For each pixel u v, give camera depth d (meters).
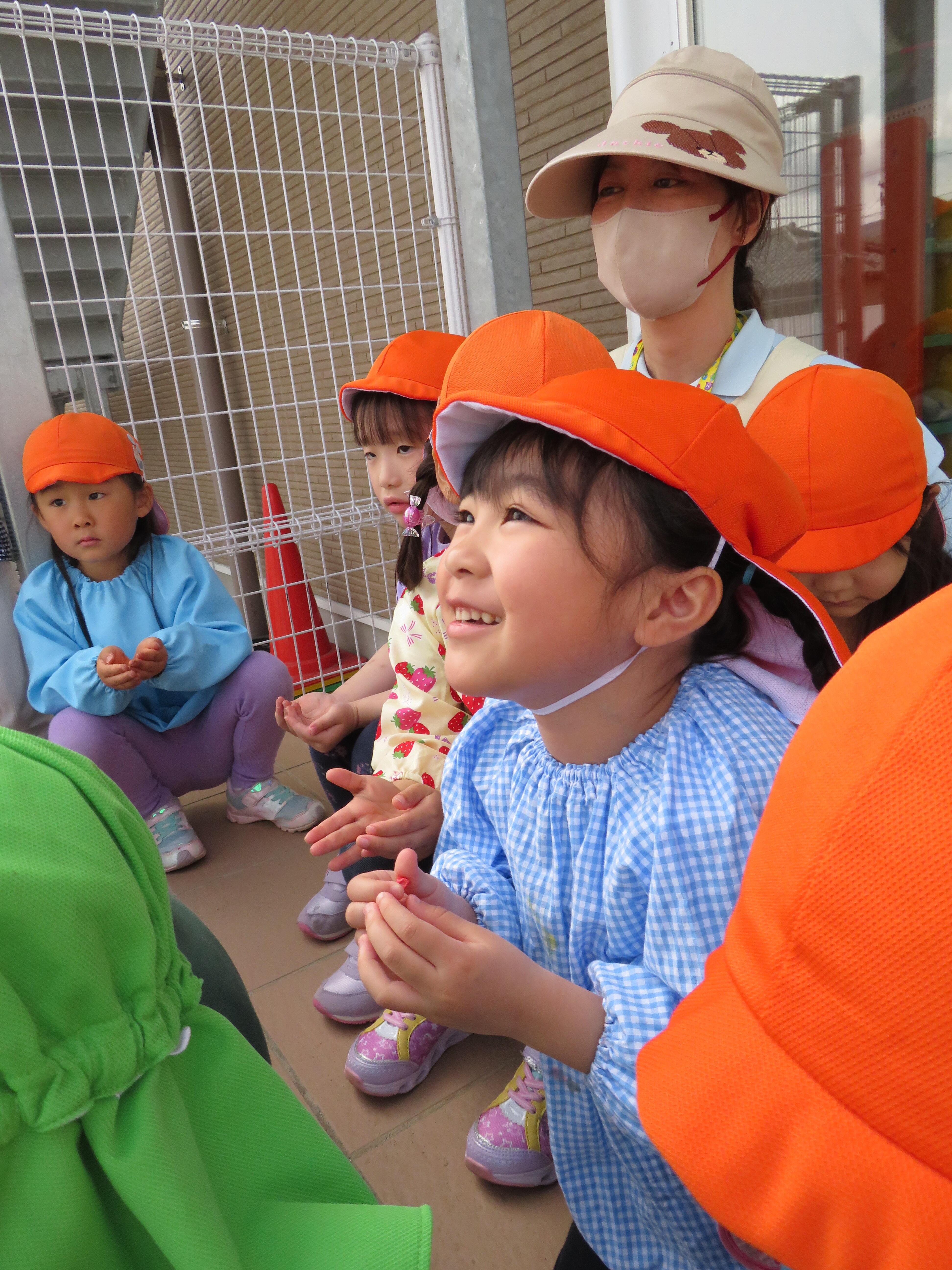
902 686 0.28
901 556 0.91
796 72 1.66
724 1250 0.66
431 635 1.19
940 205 1.63
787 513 0.63
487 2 1.31
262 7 4.36
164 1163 0.38
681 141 1.01
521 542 0.58
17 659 1.91
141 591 1.95
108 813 0.43
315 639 3.01
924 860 0.26
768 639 0.71
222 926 1.63
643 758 0.67
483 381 0.75
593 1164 0.75
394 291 3.67
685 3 1.60
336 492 4.34
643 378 0.59
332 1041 1.30
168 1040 0.41
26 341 1.75
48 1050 0.38
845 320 1.79
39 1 3.21
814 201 1.75
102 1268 0.38
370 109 3.57
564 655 0.60
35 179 3.49
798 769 0.31
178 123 2.02
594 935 0.69
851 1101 0.28
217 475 2.36
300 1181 0.47
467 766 0.84
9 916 0.36
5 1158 0.36
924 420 1.75
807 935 0.29
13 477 1.80
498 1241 0.96
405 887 0.67
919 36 1.54
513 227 1.42
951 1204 0.26
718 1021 0.33
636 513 0.57
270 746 2.04
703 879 0.61
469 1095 1.18
